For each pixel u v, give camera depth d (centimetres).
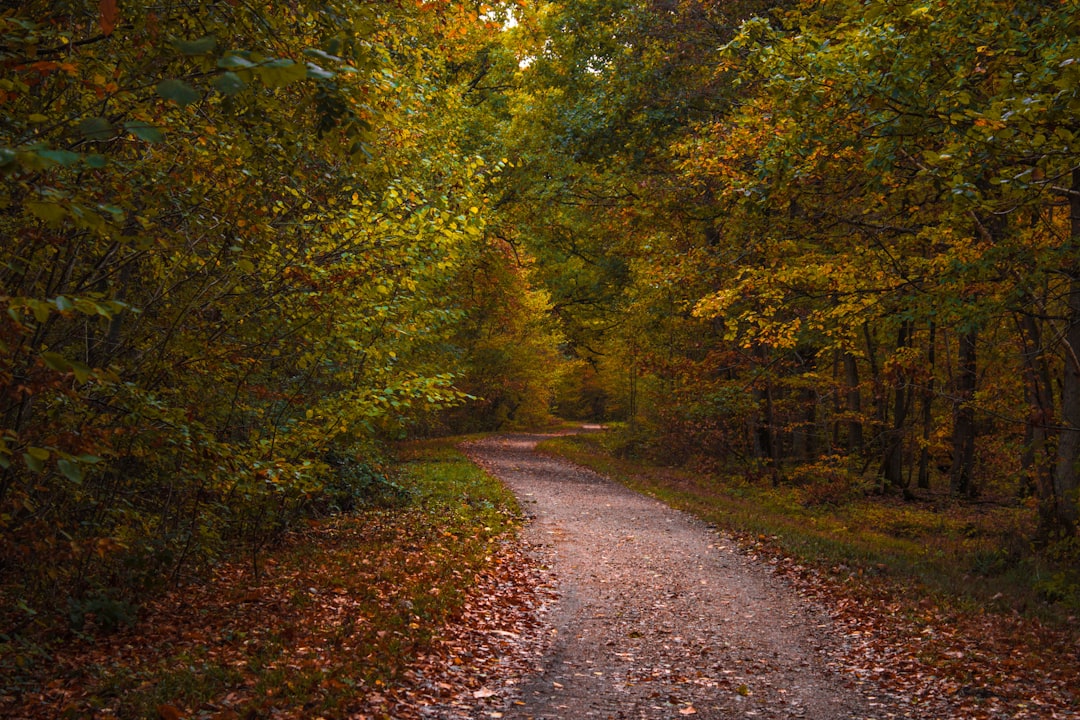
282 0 514
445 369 1998
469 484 2088
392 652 696
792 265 1515
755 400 2470
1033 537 1364
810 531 1630
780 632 909
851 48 952
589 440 4300
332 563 1073
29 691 557
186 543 915
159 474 902
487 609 916
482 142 2466
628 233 2264
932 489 2745
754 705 658
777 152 1101
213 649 684
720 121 1828
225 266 812
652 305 2683
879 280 1366
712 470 2762
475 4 864
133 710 521
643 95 2111
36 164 251
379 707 569
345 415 946
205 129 603
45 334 659
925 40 907
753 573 1229
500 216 2241
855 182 1411
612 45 2227
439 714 582
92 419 714
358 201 992
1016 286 1121
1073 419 1304
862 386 2466
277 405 1038
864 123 1046
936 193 1339
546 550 1341
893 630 894
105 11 259
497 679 687
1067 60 660
